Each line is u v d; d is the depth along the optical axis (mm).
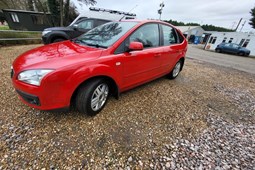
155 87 3850
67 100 1979
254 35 22172
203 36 43656
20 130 2014
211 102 3445
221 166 1794
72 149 1818
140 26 2818
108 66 2248
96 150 1839
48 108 1938
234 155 1974
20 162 1611
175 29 3957
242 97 3977
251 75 6992
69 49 2355
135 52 2672
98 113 2498
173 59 3984
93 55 2174
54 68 1819
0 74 3645
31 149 1767
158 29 3305
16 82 1960
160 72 3674
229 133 2418
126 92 3369
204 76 5504
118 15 7027
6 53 5660
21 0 18844
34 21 19812
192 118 2713
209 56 14617
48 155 1717
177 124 2494
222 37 26375
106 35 2727
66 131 2068
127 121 2412
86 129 2139
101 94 2424
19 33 8711
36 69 1832
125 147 1928
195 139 2199
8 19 18859
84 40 2820
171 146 2023
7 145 1786
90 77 2084
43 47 2557
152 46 3133
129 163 1727
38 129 2057
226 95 3969
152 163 1754
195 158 1870
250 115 3074
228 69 7711
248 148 2125
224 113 3033
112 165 1683
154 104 3014
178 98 3406
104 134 2090
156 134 2215
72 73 1903
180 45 4141
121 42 2471
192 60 9344
